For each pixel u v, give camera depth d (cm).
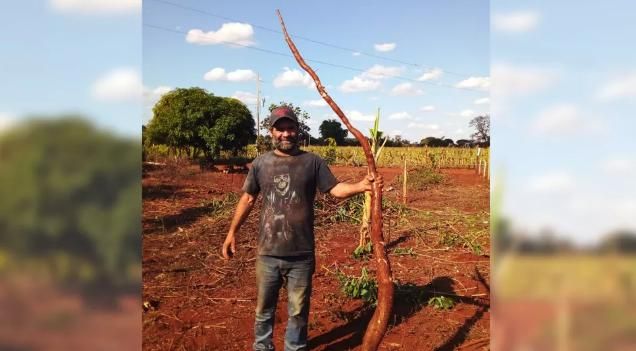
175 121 1841
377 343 252
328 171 295
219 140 1850
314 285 472
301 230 293
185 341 343
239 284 481
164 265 530
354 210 809
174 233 690
